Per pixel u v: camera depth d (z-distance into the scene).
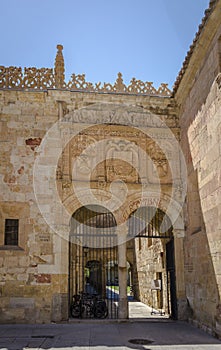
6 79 18.97
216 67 14.34
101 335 14.09
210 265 14.80
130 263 34.34
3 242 17.39
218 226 14.02
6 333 14.42
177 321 17.62
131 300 31.58
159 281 21.95
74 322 16.98
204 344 12.61
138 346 12.25
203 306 15.57
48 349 11.76
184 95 18.48
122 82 19.59
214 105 14.55
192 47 16.02
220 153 13.91
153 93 19.67
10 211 17.67
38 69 19.25
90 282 31.36
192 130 17.36
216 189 14.30
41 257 17.36
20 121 18.62
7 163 18.12
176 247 18.44
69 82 19.22
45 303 16.98
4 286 16.94
